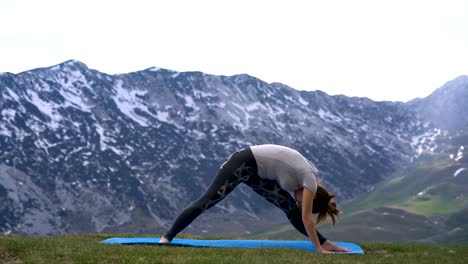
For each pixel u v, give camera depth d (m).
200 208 17.39
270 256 15.14
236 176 16.94
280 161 16.20
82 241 18.14
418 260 15.84
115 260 14.21
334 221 16.36
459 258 16.92
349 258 15.38
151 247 16.58
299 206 17.33
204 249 16.64
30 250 15.55
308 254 15.73
